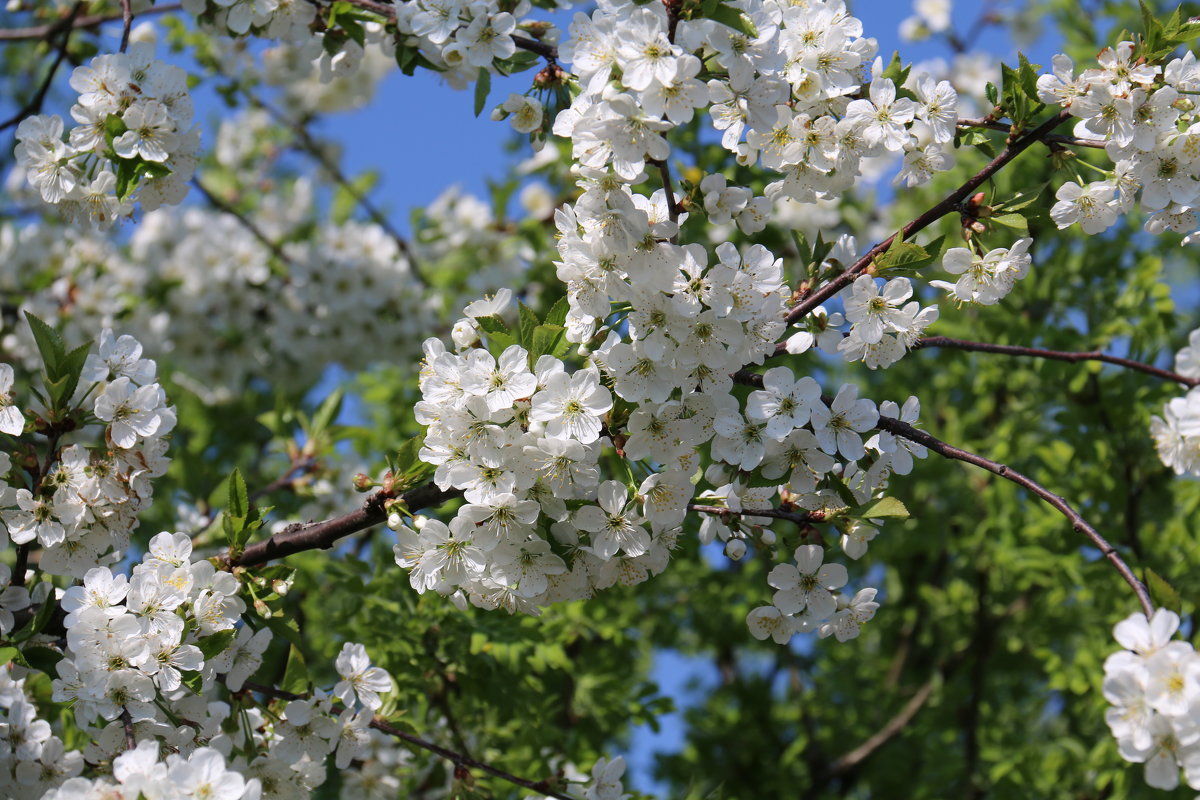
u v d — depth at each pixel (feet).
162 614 10.85
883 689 28.89
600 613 21.07
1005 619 26.91
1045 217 11.79
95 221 13.17
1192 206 11.50
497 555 10.70
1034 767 23.06
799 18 11.34
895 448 11.14
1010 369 23.29
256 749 12.03
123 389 11.69
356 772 17.34
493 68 13.10
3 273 25.71
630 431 10.56
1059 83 11.41
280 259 27.86
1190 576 20.57
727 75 10.75
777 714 30.68
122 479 11.80
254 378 30.35
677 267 10.23
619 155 9.99
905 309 11.23
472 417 10.25
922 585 27.76
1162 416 20.97
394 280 26.94
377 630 17.34
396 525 11.01
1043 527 21.86
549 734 18.75
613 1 10.45
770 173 19.49
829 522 11.18
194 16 15.03
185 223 28.55
